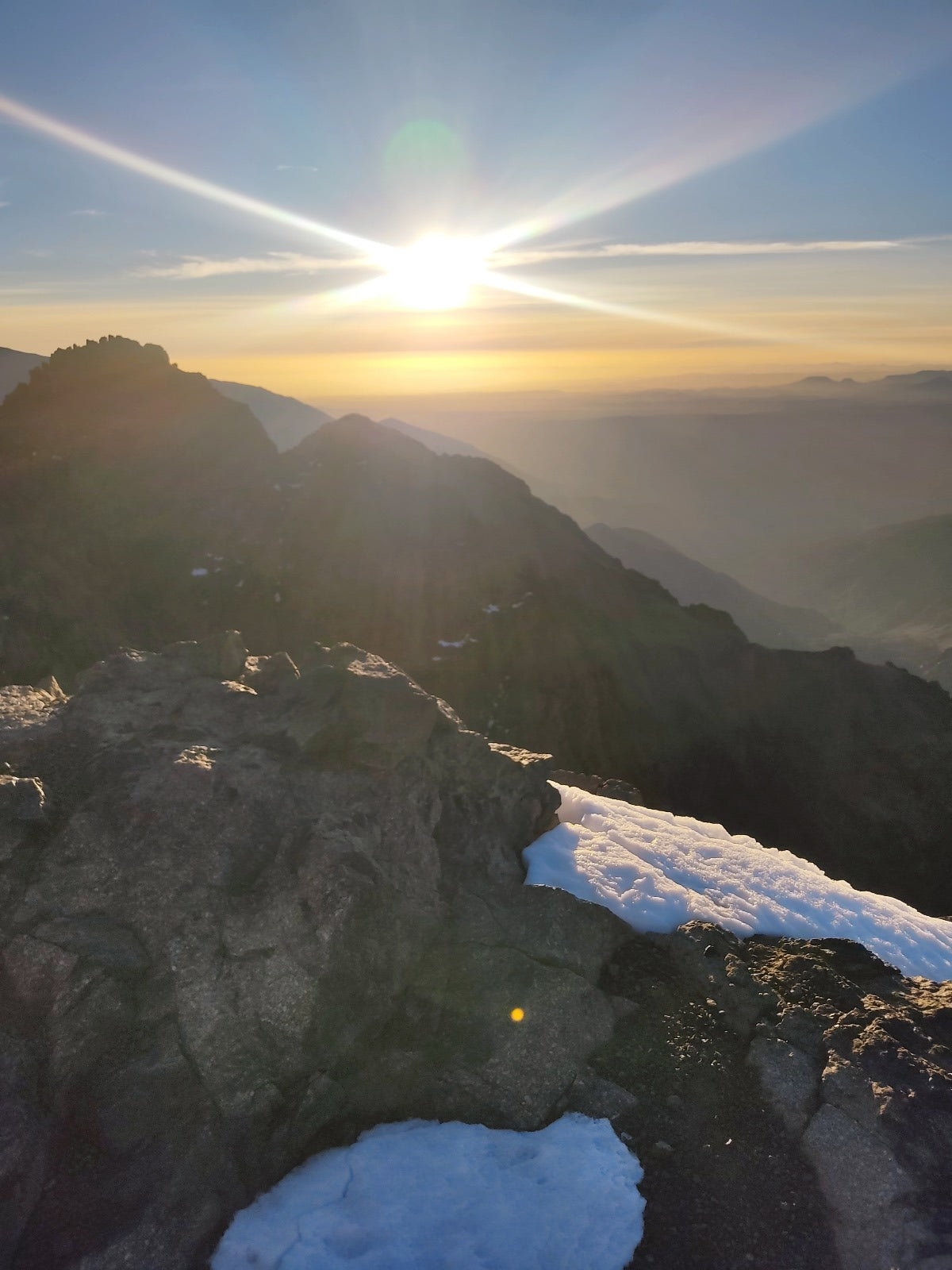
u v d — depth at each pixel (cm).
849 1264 544
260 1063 646
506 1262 535
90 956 644
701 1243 559
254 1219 566
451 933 789
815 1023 729
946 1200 569
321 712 940
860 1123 626
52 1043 611
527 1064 688
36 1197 551
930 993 795
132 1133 591
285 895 722
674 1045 714
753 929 894
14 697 952
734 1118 648
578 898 862
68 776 792
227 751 873
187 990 655
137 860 718
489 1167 608
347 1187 592
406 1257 535
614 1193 584
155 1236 541
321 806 838
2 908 662
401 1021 716
